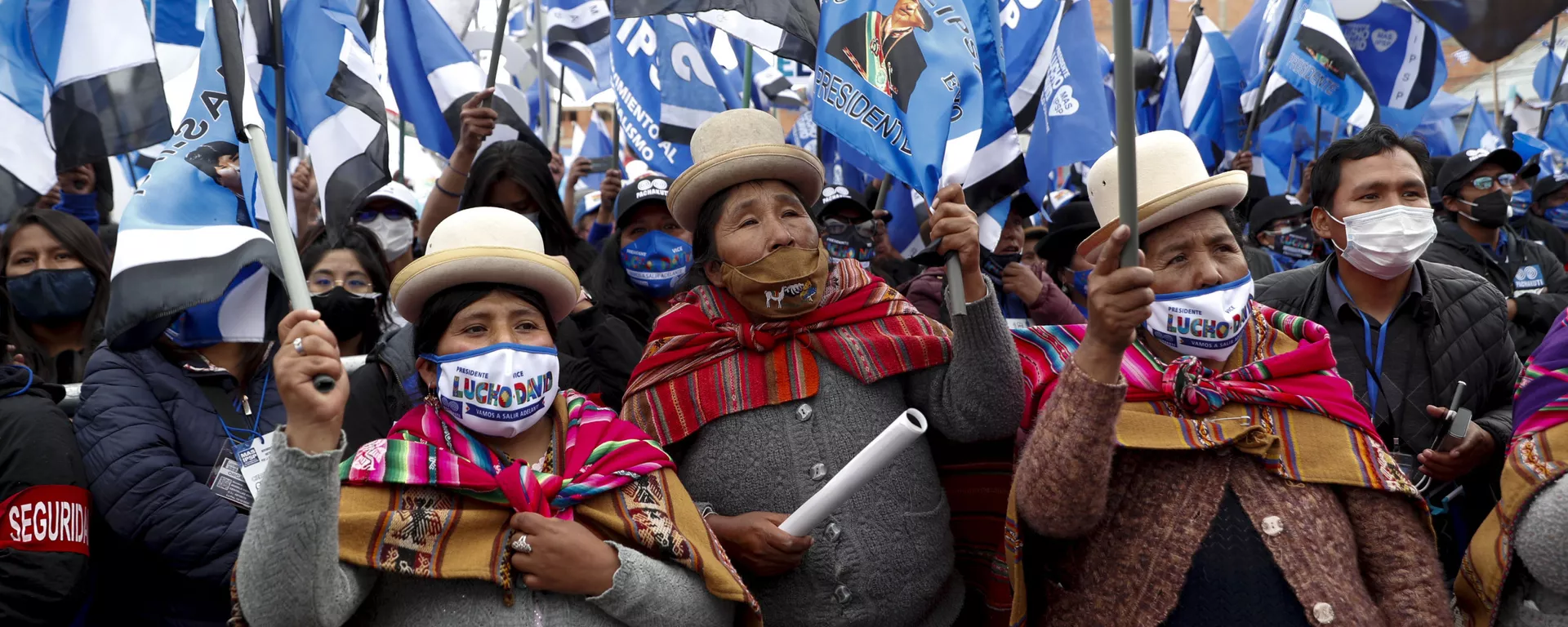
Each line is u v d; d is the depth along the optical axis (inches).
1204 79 262.4
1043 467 94.4
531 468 98.0
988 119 125.9
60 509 113.5
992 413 110.2
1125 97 85.1
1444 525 131.3
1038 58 160.9
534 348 97.3
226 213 116.3
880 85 117.7
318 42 147.9
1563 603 101.7
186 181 115.9
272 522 82.3
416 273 97.5
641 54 220.5
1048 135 171.9
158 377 125.0
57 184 185.5
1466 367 132.6
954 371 110.9
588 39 253.9
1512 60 440.8
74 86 124.0
